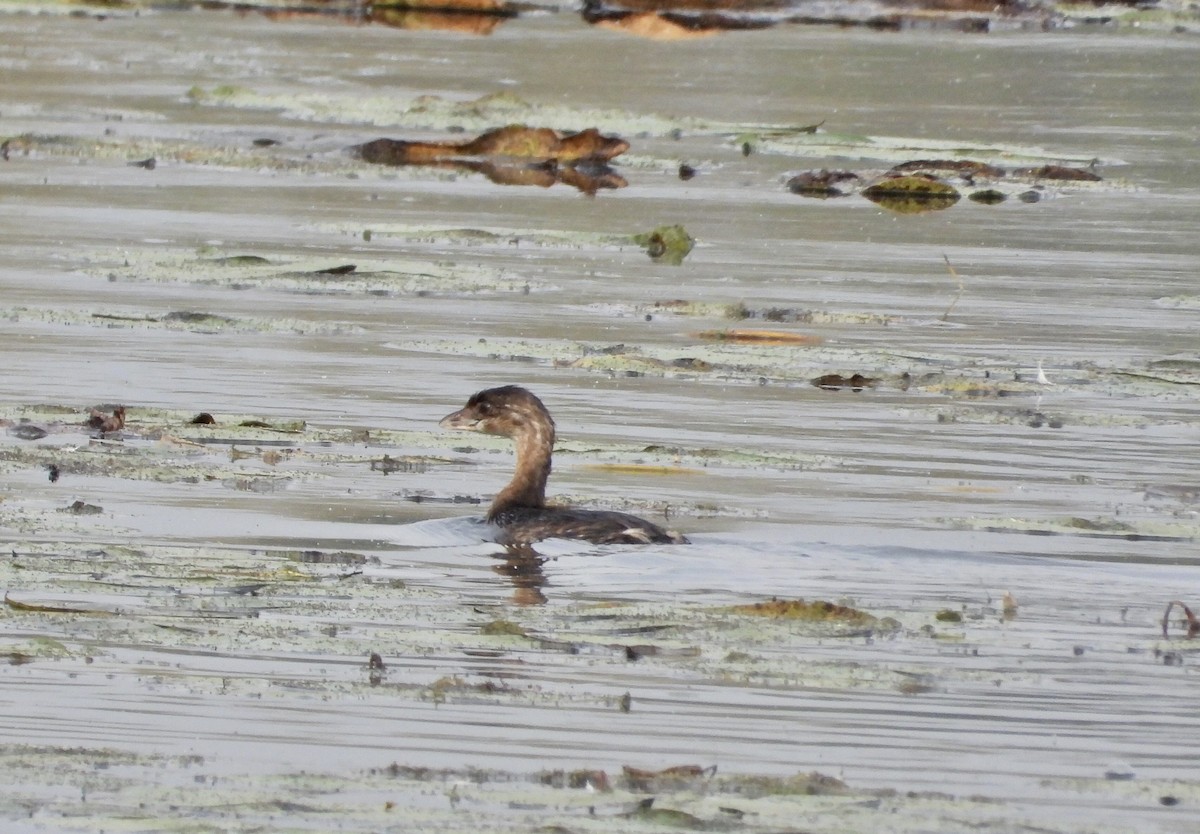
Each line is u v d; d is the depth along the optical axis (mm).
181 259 37281
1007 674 18359
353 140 50594
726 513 24141
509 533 22906
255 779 15414
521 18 71125
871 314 34969
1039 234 42938
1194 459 27422
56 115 51844
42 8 70688
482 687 17641
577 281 37312
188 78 58344
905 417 29281
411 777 15539
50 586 20156
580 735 16641
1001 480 26125
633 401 29688
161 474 24766
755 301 35969
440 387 29859
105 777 15398
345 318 33844
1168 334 34625
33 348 30891
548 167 49531
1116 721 17266
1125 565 22203
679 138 52969
